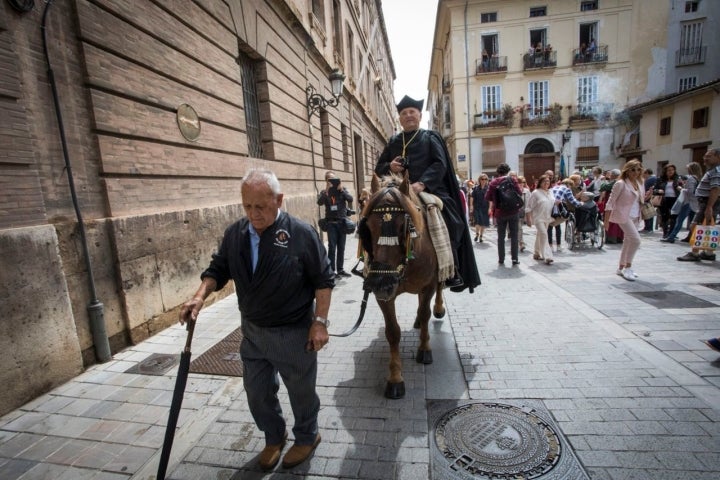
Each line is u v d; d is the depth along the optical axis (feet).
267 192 6.40
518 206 24.45
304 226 7.20
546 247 25.22
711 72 87.86
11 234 10.03
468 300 18.02
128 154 14.35
